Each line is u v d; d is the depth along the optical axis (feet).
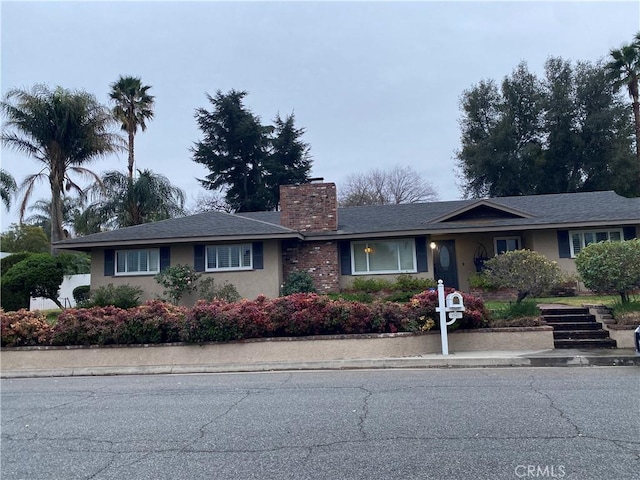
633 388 23.40
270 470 13.79
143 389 27.63
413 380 27.40
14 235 136.36
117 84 107.96
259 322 35.99
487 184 126.21
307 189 62.18
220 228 58.23
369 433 17.04
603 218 57.72
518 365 32.07
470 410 19.81
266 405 22.08
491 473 13.03
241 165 137.49
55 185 85.10
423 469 13.44
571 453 14.40
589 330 38.19
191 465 14.46
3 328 37.73
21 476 14.02
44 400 25.44
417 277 59.52
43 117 82.74
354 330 36.14
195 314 36.45
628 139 112.27
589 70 118.21
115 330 36.52
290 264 61.00
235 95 138.10
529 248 62.03
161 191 95.96
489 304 50.47
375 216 67.51
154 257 59.57
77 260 98.53
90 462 15.07
